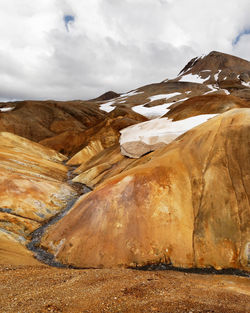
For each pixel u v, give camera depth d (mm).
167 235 18047
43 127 94375
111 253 17812
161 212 19234
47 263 18250
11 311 8344
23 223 24250
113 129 75500
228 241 17047
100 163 47469
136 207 19828
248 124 21859
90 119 106125
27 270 13289
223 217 18094
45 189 32125
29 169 41344
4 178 29828
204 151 22375
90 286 10695
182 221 18750
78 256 18328
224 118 24219
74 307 8578
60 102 112312
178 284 11539
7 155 43375
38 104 105250
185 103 48250
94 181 39875
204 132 23984
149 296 9508
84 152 67562
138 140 37062
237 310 8305
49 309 8375
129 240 18156
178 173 21750
